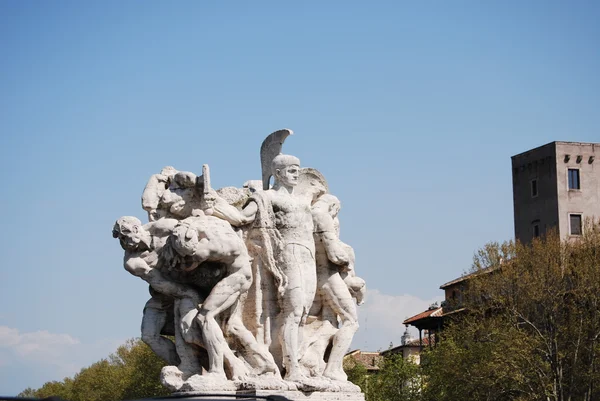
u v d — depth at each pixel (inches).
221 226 588.1
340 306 642.2
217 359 577.6
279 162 637.9
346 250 655.8
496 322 1549.0
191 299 593.9
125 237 589.3
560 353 1460.4
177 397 313.4
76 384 2057.1
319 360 634.2
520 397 1467.8
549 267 1562.5
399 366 1644.9
